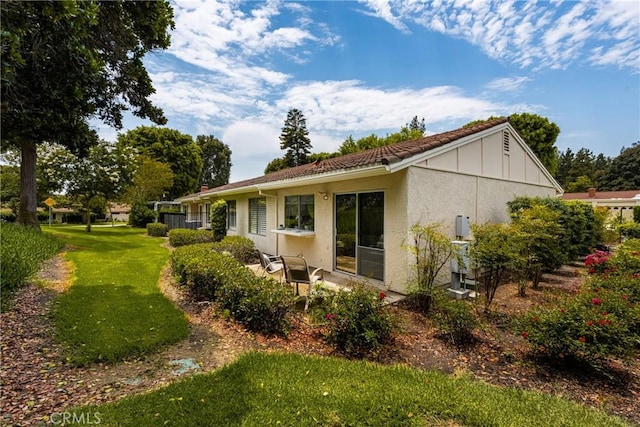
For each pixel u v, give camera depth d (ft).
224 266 19.03
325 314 13.88
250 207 43.27
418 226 19.51
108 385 10.04
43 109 16.51
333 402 9.08
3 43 10.60
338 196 27.04
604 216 39.86
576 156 175.32
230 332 14.49
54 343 12.57
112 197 61.72
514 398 9.59
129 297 18.78
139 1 24.67
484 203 27.20
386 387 9.94
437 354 13.10
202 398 9.19
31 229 34.86
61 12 10.71
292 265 19.89
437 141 22.85
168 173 93.81
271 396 9.34
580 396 10.21
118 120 30.14
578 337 11.23
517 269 21.06
